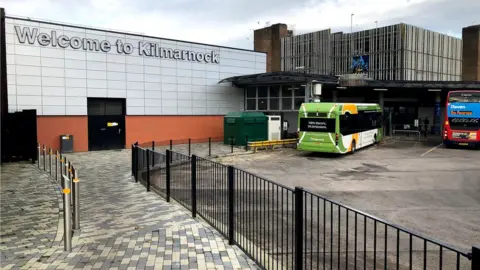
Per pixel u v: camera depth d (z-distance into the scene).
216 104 31.30
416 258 6.52
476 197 11.89
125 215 8.69
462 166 18.72
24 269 5.49
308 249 6.82
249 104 32.91
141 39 26.91
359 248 6.99
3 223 8.03
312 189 13.24
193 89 29.84
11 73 21.89
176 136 28.95
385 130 40.72
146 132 27.41
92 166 18.02
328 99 40.25
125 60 26.23
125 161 20.00
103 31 25.20
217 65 31.25
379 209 10.34
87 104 24.78
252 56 33.59
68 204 6.32
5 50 21.05
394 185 13.98
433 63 57.41
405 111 42.28
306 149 23.31
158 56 27.84
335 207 10.34
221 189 7.65
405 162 20.30
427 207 10.57
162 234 7.18
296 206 4.53
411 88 32.75
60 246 6.55
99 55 25.08
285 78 27.41
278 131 29.36
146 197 10.70
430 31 56.56
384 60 53.16
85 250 6.33
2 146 18.17
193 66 29.77
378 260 6.40
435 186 13.74
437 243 2.79
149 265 5.65
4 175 14.35
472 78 64.31
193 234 7.18
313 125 23.00
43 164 17.20
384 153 24.38
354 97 42.03
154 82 27.70
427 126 39.56
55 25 23.28
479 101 25.91
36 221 8.20
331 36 58.78
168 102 28.47
